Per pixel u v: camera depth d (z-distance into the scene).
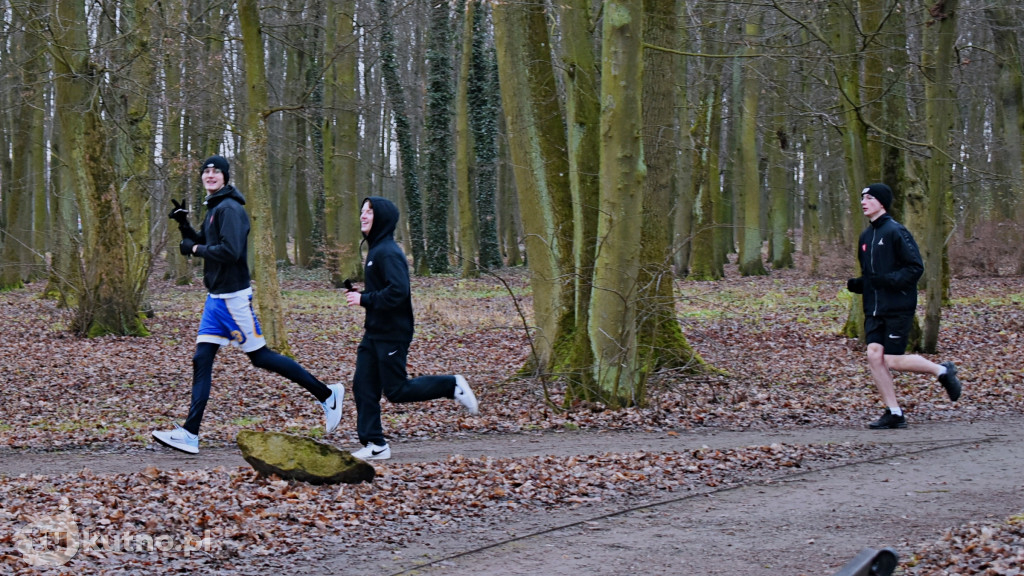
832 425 8.58
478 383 11.50
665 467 6.61
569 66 10.16
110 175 16.95
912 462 6.73
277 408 10.09
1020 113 23.72
